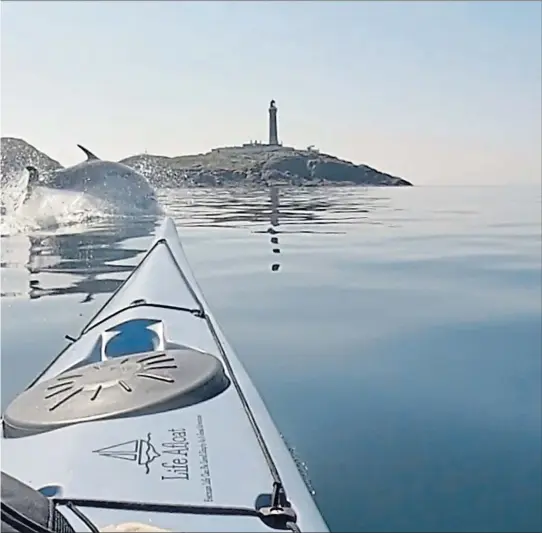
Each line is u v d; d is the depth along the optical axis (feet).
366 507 7.93
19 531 5.05
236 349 13.82
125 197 49.11
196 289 16.40
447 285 20.52
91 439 7.23
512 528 7.48
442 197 67.36
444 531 7.38
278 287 20.56
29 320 17.38
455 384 11.61
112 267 25.21
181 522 5.87
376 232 34.88
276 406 10.72
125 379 8.59
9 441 7.49
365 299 18.67
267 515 5.94
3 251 29.25
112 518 5.88
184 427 7.56
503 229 36.35
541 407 10.57
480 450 9.21
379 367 12.66
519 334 14.73
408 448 9.14
